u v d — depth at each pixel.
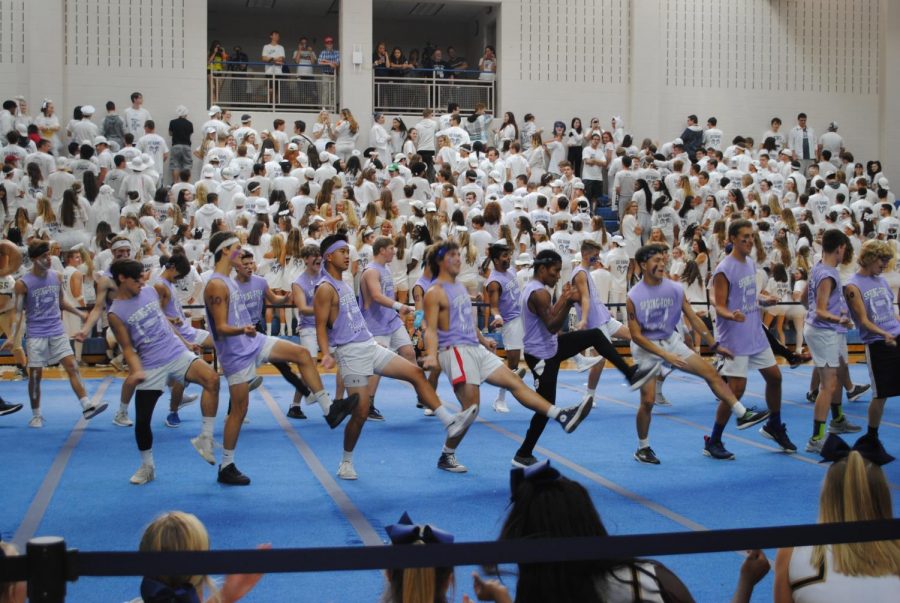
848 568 3.17
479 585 3.03
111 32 22.78
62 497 7.15
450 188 18.20
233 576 3.46
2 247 10.89
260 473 8.04
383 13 28.64
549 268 8.24
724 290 8.55
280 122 21.38
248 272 9.09
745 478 7.88
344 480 7.77
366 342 7.66
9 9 22.34
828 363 8.90
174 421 10.29
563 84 25.53
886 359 8.41
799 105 27.00
